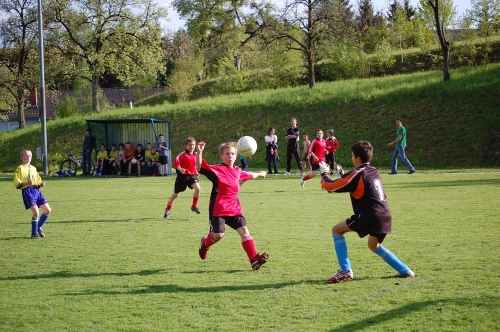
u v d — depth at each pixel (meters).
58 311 5.00
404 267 5.75
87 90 54.19
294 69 46.38
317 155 16.80
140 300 5.28
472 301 4.81
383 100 29.05
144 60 42.72
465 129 24.95
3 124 59.75
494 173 19.22
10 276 6.35
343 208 11.62
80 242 8.42
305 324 4.44
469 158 23.45
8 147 36.25
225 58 52.88
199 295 5.39
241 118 32.16
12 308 5.12
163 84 71.38
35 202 8.89
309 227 9.26
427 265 6.22
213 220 6.38
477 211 10.31
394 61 42.81
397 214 10.23
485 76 28.58
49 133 36.31
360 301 5.00
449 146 24.42
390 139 26.14
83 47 42.28
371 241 5.75
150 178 22.58
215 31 67.75
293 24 35.62
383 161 24.72
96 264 6.89
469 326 4.22
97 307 5.09
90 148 25.56
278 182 18.67
